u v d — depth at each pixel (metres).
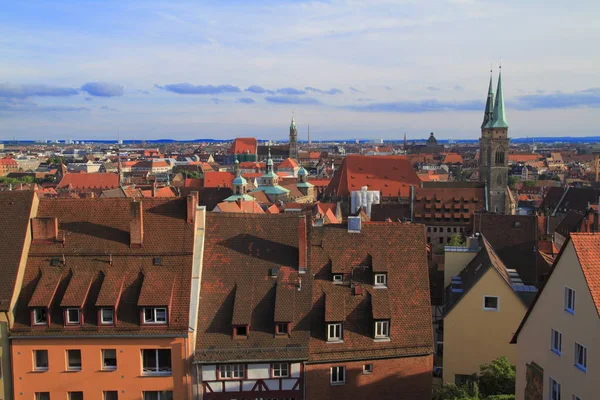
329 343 51.97
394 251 58.19
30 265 51.44
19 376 48.16
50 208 55.28
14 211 53.22
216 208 146.62
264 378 49.59
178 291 50.19
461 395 52.28
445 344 60.72
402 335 53.53
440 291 73.88
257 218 58.34
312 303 53.53
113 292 49.03
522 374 49.50
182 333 47.91
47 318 48.38
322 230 59.25
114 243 53.03
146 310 48.78
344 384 51.69
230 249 55.66
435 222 190.00
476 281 59.78
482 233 89.81
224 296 52.56
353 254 57.47
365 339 52.75
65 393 48.41
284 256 55.78
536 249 86.00
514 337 50.84
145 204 55.66
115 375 48.31
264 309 52.06
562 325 42.88
